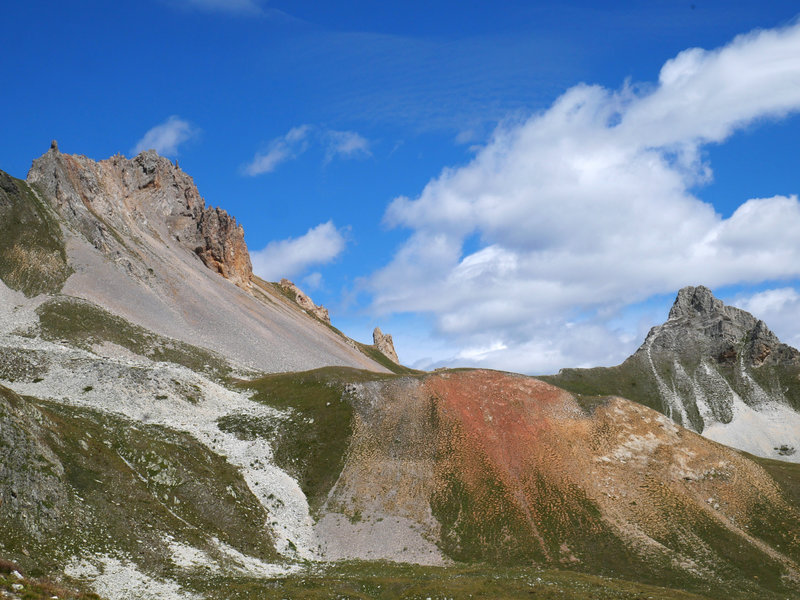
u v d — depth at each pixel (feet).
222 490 299.99
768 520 344.90
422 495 342.44
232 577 230.89
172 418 359.46
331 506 329.31
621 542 318.04
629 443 391.65
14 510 207.31
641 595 253.44
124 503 247.29
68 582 188.44
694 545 320.91
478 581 257.14
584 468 368.89
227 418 382.22
